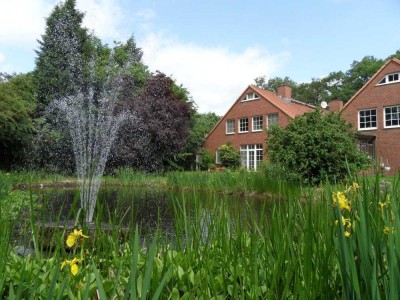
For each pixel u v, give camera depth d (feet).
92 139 65.46
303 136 37.42
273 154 40.91
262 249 5.57
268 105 83.46
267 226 5.65
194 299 4.78
